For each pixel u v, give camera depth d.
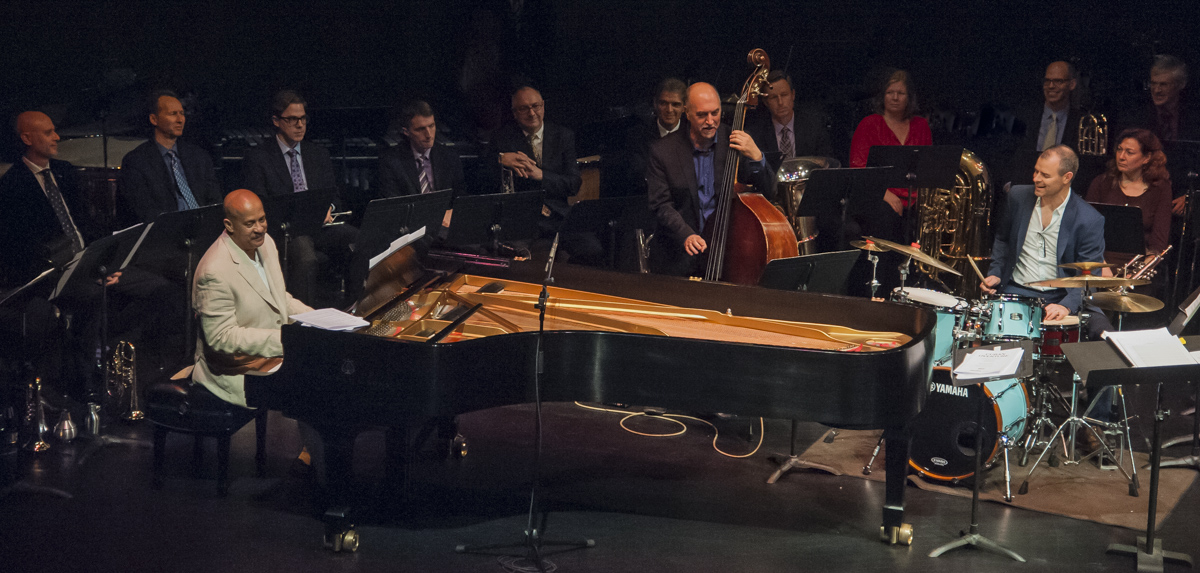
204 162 13.12
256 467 9.80
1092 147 13.92
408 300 9.52
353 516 8.14
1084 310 10.59
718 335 8.81
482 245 11.79
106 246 9.62
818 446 10.86
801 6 19.52
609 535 8.51
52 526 8.39
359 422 7.64
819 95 18.44
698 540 8.45
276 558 7.90
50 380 11.92
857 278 14.38
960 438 9.79
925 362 7.98
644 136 14.15
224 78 18.78
